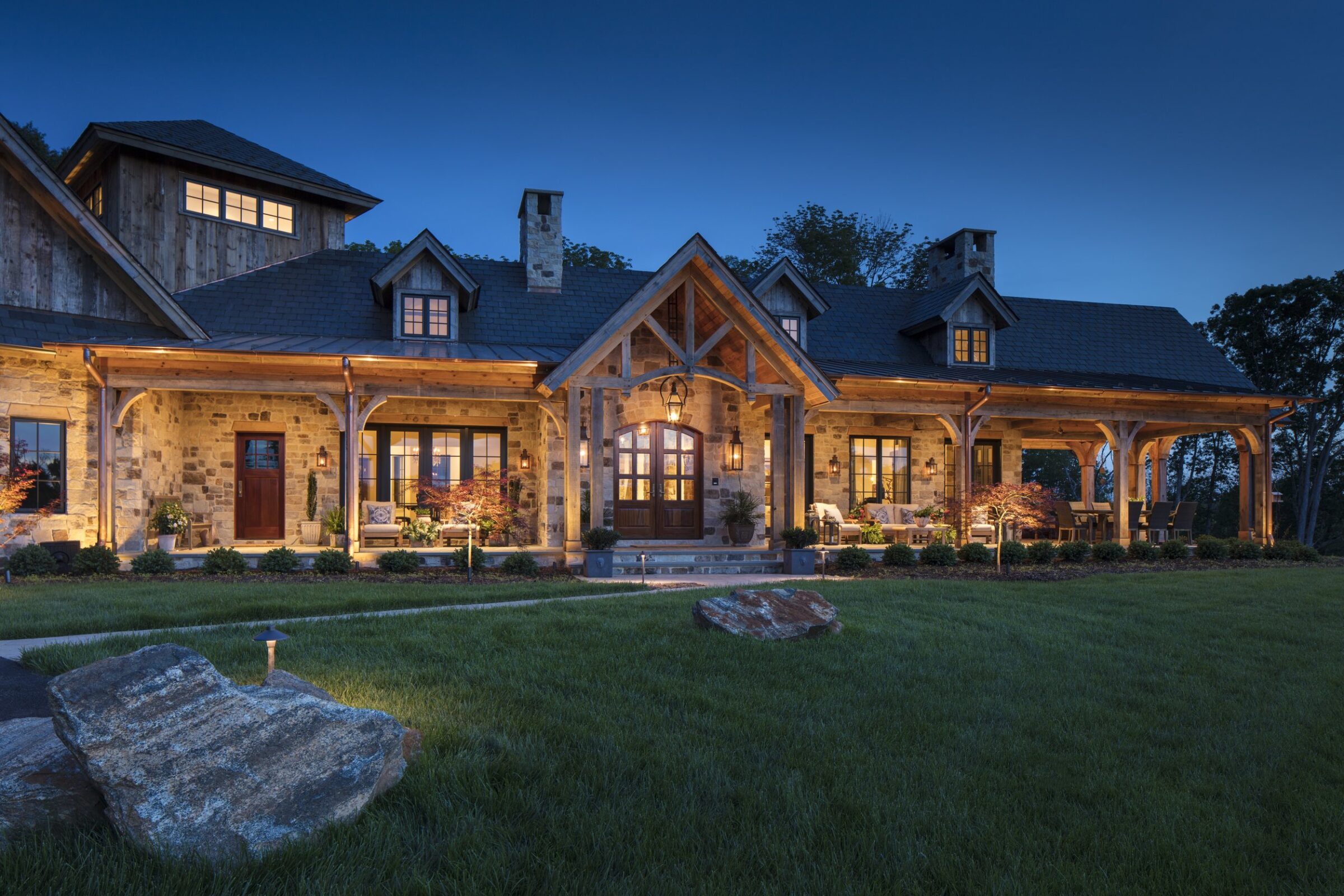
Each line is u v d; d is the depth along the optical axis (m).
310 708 3.43
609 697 5.37
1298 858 3.46
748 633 7.28
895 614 8.79
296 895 2.84
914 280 34.94
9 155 12.97
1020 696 5.80
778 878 3.08
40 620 7.71
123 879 2.81
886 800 3.83
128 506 13.28
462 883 2.95
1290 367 31.70
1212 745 4.93
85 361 12.32
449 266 15.55
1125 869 3.30
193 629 7.38
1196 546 16.97
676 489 16.25
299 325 15.57
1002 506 14.52
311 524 15.56
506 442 16.58
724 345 15.86
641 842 3.30
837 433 18.56
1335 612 9.52
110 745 2.99
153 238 15.91
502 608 8.86
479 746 4.30
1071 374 19.41
